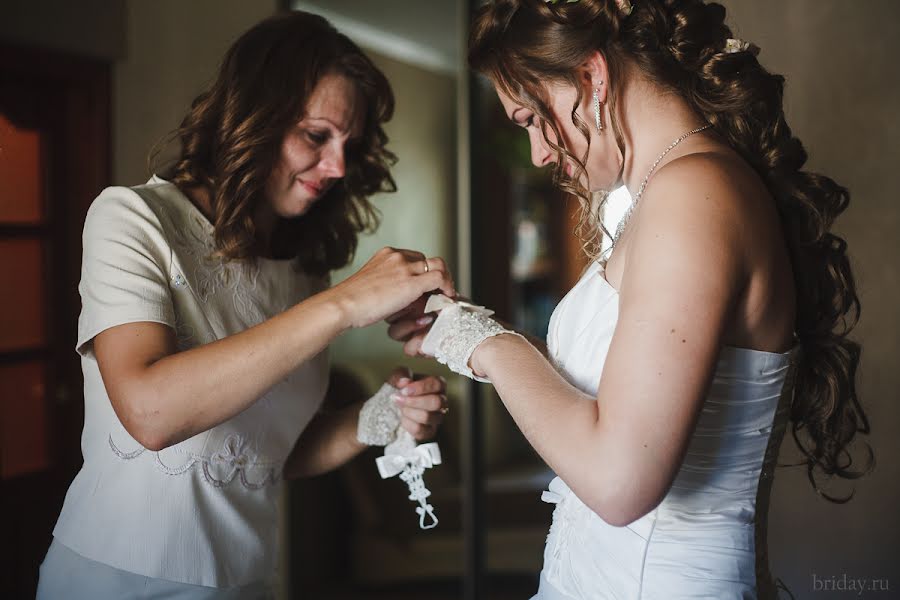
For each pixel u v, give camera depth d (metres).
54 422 3.01
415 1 3.47
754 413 1.04
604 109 1.09
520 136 3.97
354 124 1.46
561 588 1.16
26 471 2.93
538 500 3.51
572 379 1.14
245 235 1.37
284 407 1.44
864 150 2.27
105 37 3.04
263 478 1.43
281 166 1.43
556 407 0.96
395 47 3.52
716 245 0.90
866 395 2.28
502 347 1.08
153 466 1.30
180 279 1.30
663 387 0.87
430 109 3.60
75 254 3.05
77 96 3.03
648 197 0.95
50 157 2.98
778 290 1.00
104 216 1.28
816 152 2.30
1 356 2.83
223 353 1.14
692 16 1.10
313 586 3.35
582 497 0.91
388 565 3.47
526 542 3.48
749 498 1.07
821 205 1.11
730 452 1.05
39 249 2.96
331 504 3.46
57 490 3.01
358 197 1.66
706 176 0.94
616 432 0.88
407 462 1.54
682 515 1.05
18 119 2.86
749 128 1.07
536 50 1.09
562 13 1.07
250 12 2.99
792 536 2.32
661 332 0.88
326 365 1.59
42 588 1.35
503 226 4.54
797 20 2.29
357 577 3.48
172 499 1.31
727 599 1.04
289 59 1.38
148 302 1.22
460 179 3.05
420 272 1.26
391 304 1.21
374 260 1.27
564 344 1.20
